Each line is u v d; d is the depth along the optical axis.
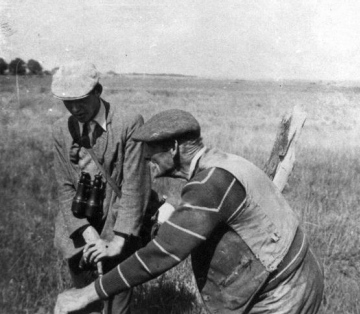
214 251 1.94
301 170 7.50
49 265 3.78
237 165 1.90
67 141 2.66
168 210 2.70
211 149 1.97
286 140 2.56
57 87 2.44
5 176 5.97
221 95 27.41
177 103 22.92
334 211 5.70
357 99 11.62
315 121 10.86
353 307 3.44
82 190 2.64
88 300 1.89
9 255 3.75
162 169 1.95
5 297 3.33
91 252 2.57
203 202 1.80
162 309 3.41
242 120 16.81
